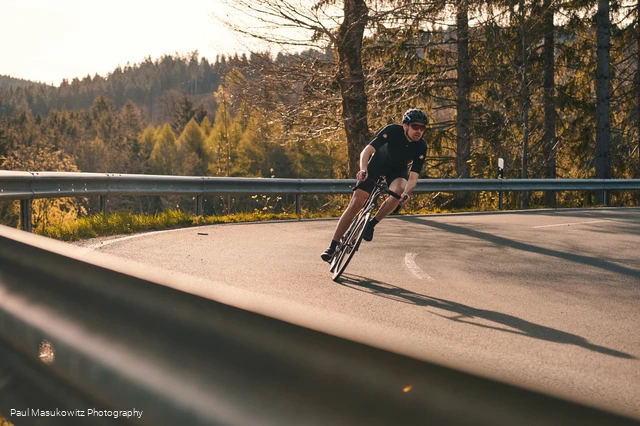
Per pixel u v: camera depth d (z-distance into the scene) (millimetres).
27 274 2613
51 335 2301
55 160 55094
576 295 6484
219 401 1558
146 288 1908
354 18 18594
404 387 1106
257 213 14586
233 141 87875
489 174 29141
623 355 4426
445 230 11938
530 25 26344
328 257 7219
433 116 30844
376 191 7215
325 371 1285
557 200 30219
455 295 6352
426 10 19719
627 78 30359
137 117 151125
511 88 27469
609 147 27531
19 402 2373
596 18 28141
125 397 1874
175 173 107125
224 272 7156
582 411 863
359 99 19531
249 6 18047
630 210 17688
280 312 1436
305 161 82312
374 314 5457
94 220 10734
